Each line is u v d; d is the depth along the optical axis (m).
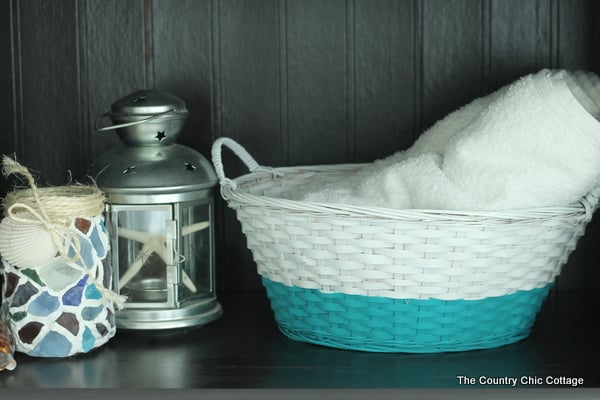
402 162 1.61
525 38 1.94
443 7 1.94
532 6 1.93
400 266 1.50
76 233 1.57
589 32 1.93
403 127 1.97
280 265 1.59
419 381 1.47
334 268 1.53
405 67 1.95
